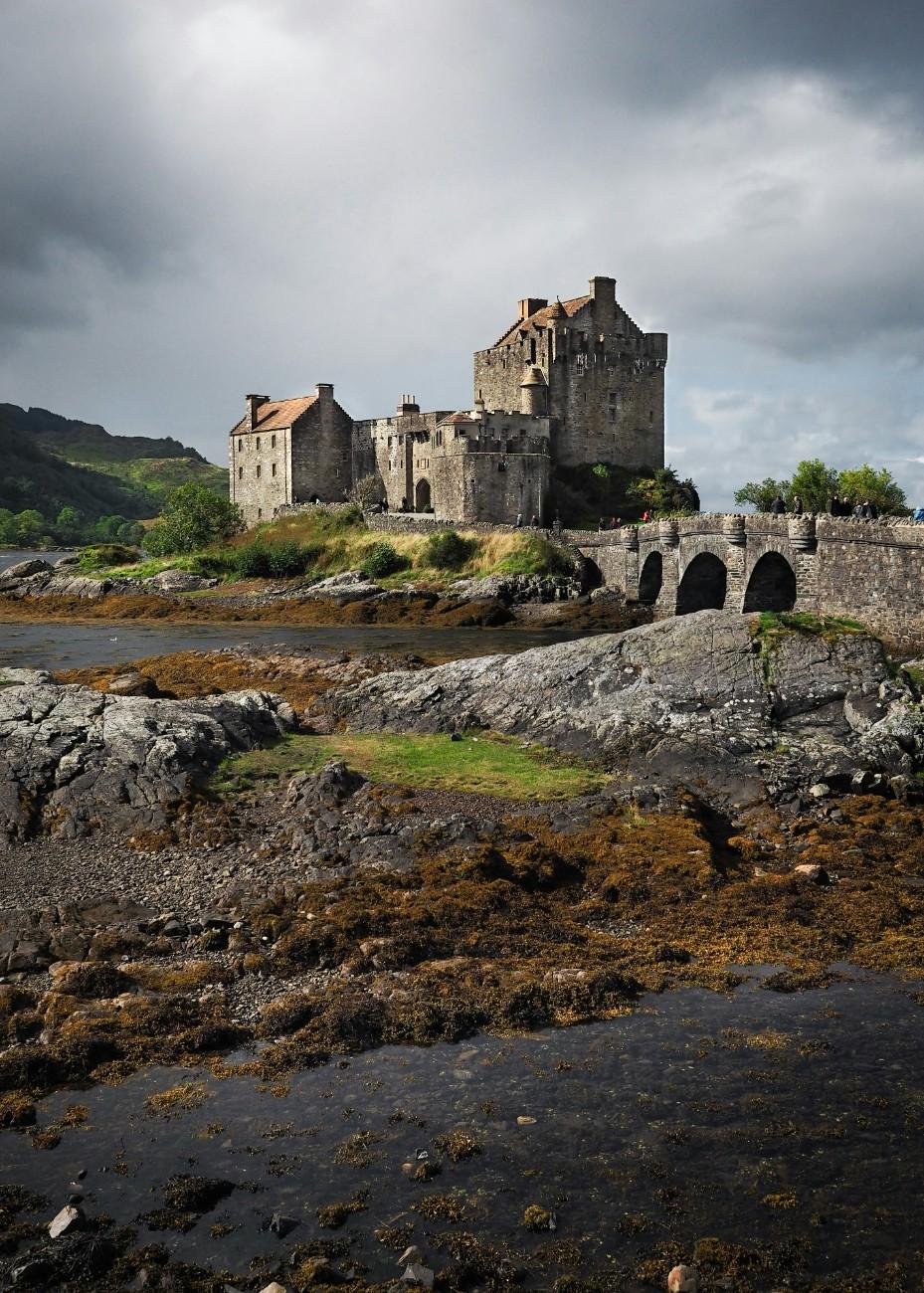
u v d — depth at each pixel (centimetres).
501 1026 2045
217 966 2262
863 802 3241
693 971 2258
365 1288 1388
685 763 3519
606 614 8981
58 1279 1404
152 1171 1625
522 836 2917
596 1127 1725
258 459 14825
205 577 11581
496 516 12019
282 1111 1777
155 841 3033
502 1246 1470
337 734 4197
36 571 12925
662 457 13900
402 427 13388
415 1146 1683
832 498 7188
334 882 2666
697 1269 1419
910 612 5688
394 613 9275
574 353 13288
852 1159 1641
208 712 4003
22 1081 1852
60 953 2338
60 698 4025
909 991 2173
